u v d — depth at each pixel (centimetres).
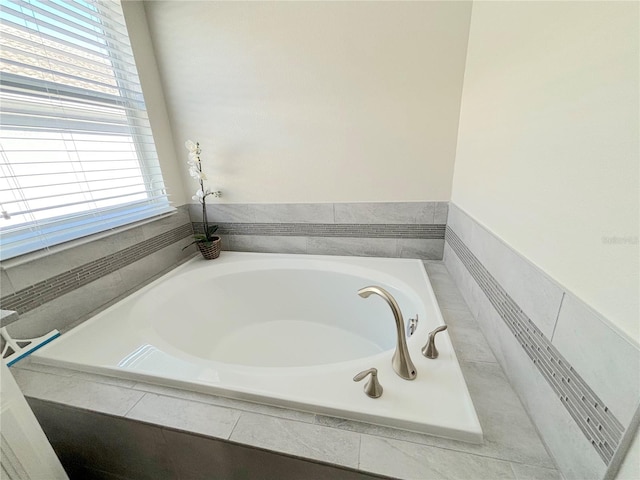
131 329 119
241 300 182
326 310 178
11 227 104
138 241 158
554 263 69
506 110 95
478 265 118
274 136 170
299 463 68
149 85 163
